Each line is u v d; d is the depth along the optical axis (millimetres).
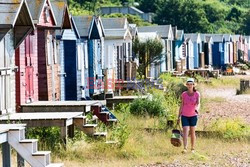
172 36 111750
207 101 69875
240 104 68562
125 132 36906
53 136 36219
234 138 40594
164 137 40188
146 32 100562
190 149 36688
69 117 35656
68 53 55000
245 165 32500
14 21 35094
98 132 37750
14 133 26875
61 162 31984
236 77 126938
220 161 33531
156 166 31891
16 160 31047
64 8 48031
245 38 182625
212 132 41312
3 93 37031
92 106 42188
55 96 49875
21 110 41125
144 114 49594
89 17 59812
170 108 51438
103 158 33688
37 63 45781
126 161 33062
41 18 44188
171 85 63875
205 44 143500
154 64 91750
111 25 76688
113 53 70312
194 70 117438
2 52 37312
